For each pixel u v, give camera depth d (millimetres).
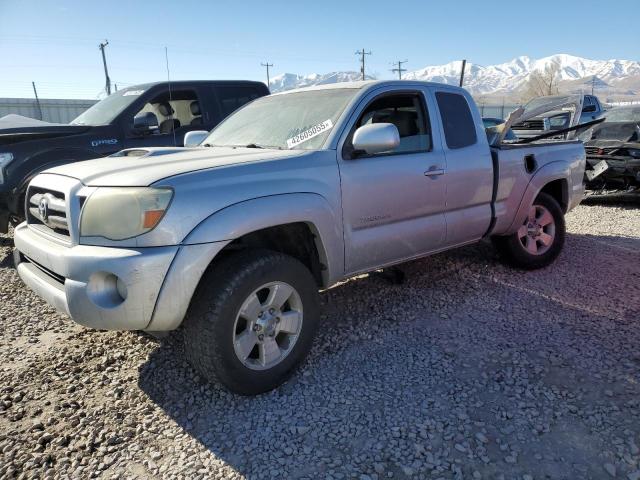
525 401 3020
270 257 3072
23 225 3633
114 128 6586
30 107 31094
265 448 2664
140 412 2996
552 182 5629
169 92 7086
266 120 4191
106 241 2773
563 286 4926
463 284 4996
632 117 9758
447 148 4266
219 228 2832
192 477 2475
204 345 2891
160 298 2727
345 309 4430
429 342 3799
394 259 4000
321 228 3340
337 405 3027
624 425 2783
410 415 2912
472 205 4543
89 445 2691
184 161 3186
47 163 5902
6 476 2484
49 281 3076
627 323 4051
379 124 3410
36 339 3984
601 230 7391
